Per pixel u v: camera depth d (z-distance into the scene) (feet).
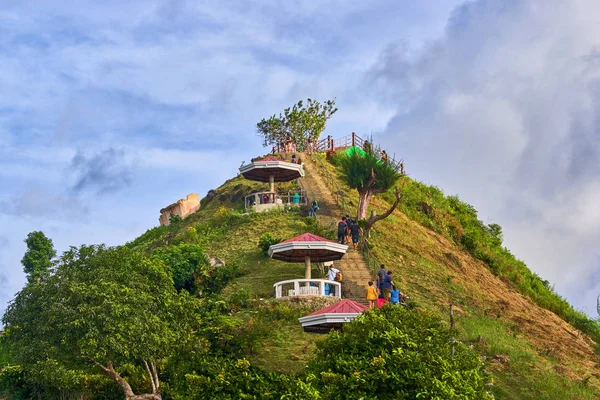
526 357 123.34
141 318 102.78
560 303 192.95
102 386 110.63
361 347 92.38
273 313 128.06
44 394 116.26
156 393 103.76
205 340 108.88
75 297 102.63
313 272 153.28
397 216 203.00
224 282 152.46
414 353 88.79
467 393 87.30
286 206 195.42
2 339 107.76
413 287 155.74
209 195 232.32
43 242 196.03
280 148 266.77
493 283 185.78
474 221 235.40
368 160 184.24
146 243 211.82
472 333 130.72
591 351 143.95
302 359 109.40
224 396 90.22
